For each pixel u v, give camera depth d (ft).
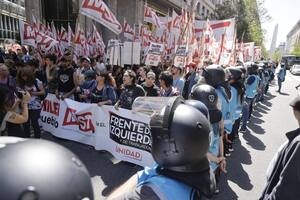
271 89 67.62
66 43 40.50
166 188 3.79
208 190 3.97
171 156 3.94
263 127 28.32
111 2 66.18
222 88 12.48
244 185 15.16
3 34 115.75
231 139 19.22
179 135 3.89
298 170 6.47
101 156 17.37
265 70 50.52
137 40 37.42
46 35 35.45
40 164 2.35
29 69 17.04
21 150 2.41
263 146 21.99
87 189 2.60
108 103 17.85
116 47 29.58
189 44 29.09
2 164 2.30
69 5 66.33
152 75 18.07
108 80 18.43
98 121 17.88
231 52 38.73
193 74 24.71
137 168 15.97
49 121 20.71
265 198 7.66
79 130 19.15
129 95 16.53
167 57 34.42
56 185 2.32
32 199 2.21
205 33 33.78
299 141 6.78
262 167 17.71
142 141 15.94
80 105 18.74
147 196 3.78
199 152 3.96
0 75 14.34
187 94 24.71
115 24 25.73
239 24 118.73
